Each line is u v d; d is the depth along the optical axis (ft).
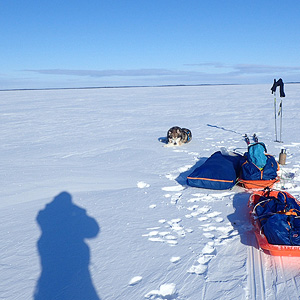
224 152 20.62
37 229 13.24
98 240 12.05
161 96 124.98
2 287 9.39
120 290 9.04
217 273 9.61
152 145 30.91
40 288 9.28
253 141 31.35
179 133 30.07
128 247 11.41
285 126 40.50
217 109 66.39
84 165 23.88
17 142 34.55
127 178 20.22
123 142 32.81
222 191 17.11
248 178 16.96
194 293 8.77
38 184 19.47
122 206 15.44
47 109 75.61
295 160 22.75
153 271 9.88
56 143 33.27
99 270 10.06
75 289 9.17
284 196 12.65
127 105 83.51
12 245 11.93
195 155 26.03
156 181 19.44
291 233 10.13
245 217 13.61
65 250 11.40
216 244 11.34
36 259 10.86
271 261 10.07
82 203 16.06
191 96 118.32
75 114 63.10
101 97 126.11
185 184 18.63
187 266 10.06
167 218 13.84
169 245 11.44
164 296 8.77
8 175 21.59
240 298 8.46
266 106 68.85
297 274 9.36
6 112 69.77
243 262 10.11
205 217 13.76
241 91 147.95
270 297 8.45
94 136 37.19
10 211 15.40
